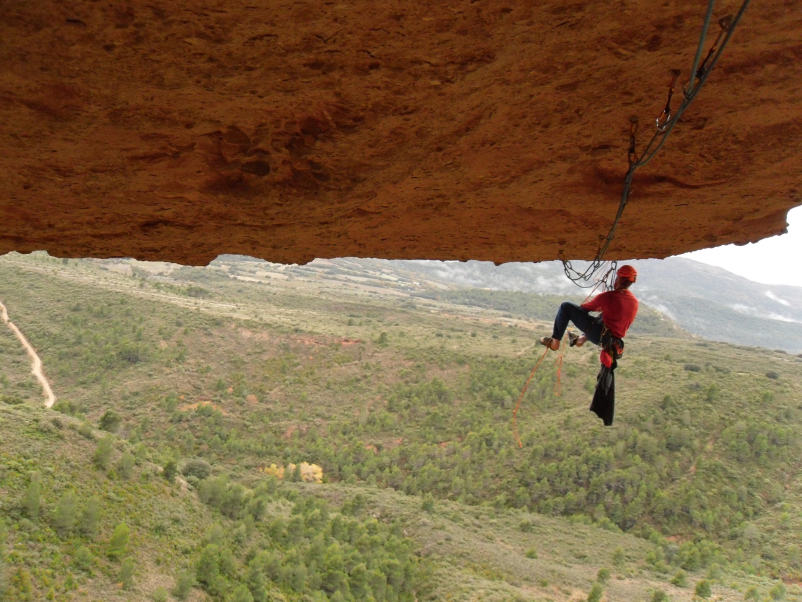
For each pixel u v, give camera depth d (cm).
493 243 956
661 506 6725
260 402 9438
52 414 4353
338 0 404
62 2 391
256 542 4497
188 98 496
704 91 549
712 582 5388
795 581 5744
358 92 508
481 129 587
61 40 420
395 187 716
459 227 886
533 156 650
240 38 431
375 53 462
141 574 3550
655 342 14900
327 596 4325
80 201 690
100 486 3972
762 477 7106
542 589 4850
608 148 643
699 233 920
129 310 11031
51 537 3388
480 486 7319
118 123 523
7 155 564
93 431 4456
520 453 7788
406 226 870
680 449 7481
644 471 7138
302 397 9531
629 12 447
